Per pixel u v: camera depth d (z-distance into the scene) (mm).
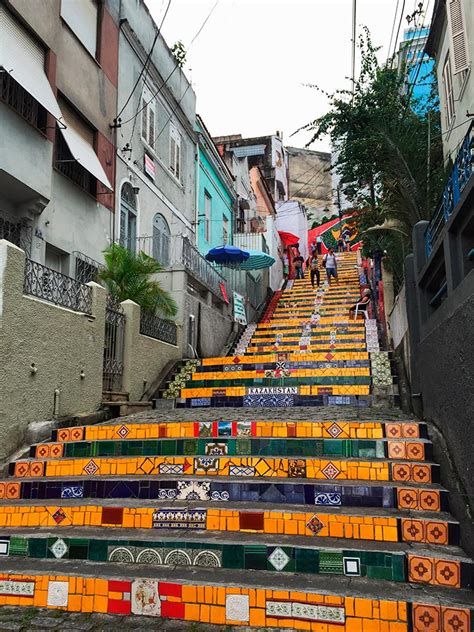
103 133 10203
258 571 3158
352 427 4676
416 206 8344
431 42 10578
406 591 2820
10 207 7887
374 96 9141
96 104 9969
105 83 10352
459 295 3512
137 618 2936
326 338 10898
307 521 3484
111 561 3385
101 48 10242
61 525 3850
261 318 15156
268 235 20781
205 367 9156
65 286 6078
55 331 5723
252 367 8883
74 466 4641
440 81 10328
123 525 3762
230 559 3242
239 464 4328
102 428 5242
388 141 8453
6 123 7090
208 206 16828
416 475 3932
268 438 4629
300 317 14461
